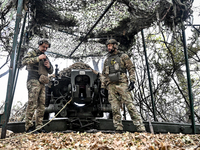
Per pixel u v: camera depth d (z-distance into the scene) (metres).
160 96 7.85
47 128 5.02
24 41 6.12
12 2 3.99
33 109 4.32
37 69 4.50
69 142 3.00
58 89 5.46
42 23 5.64
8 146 2.72
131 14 4.53
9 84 3.65
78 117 5.24
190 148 2.31
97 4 5.21
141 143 2.73
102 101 5.44
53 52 7.64
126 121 5.09
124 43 6.64
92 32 6.56
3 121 3.56
